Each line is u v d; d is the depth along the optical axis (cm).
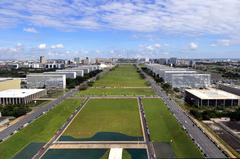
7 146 12938
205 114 17750
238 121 16912
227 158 11219
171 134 14562
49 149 12762
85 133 15012
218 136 14025
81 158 11681
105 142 13575
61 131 15438
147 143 13362
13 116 18512
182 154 11900
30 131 15225
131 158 11575
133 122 17138
